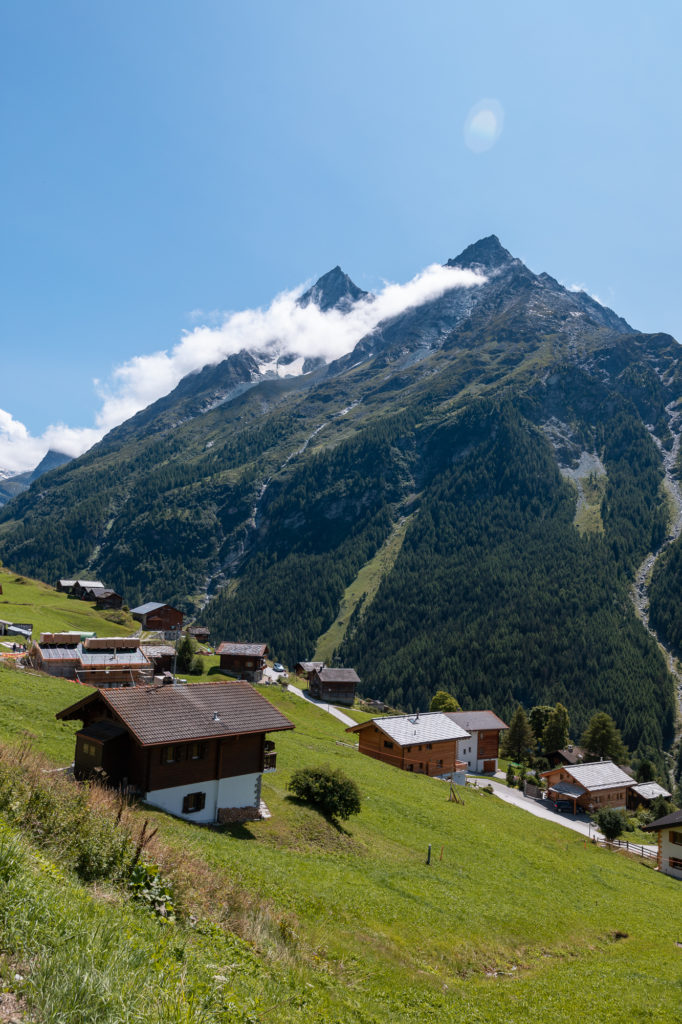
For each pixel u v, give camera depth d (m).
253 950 14.70
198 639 173.12
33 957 7.59
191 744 34.47
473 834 47.94
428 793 58.72
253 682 114.44
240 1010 9.22
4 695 47.41
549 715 150.88
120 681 83.00
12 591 162.75
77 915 9.16
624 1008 21.17
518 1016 18.92
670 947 32.50
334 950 19.58
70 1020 6.59
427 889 31.81
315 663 155.00
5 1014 6.39
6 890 8.81
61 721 44.47
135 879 14.45
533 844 51.47
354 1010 13.77
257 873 25.36
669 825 59.38
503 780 104.94
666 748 192.75
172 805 33.50
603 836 74.50
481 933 27.78
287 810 38.69
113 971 7.65
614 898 41.31
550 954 27.98
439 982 20.58
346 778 41.34
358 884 29.02
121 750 33.31
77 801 17.00
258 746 37.25
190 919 14.36
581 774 94.25
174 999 7.75
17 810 14.95
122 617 161.25
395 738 79.25
